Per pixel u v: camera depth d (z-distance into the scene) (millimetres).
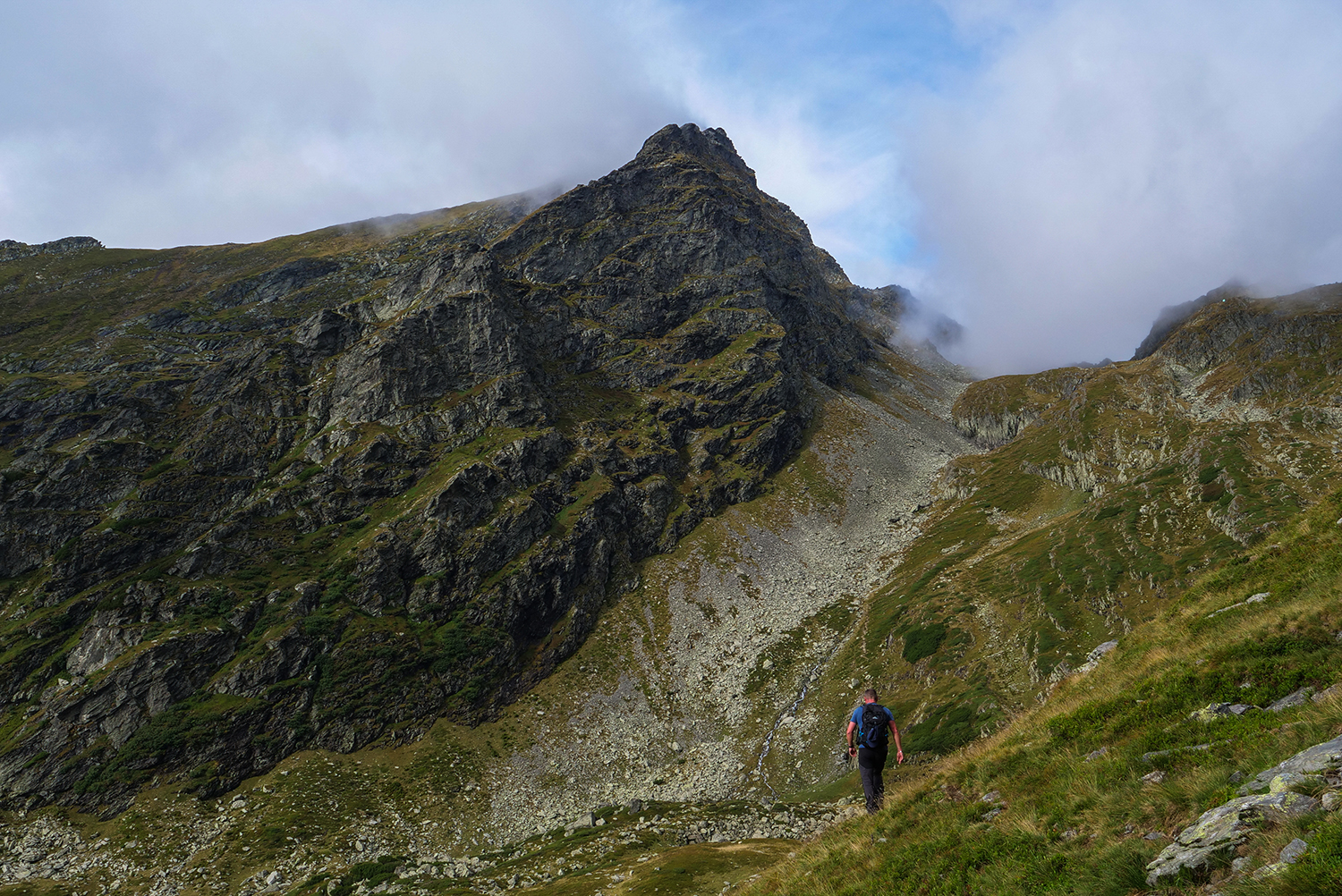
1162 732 14750
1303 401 158500
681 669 126750
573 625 132625
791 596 149250
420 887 69688
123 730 93562
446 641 118000
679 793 95938
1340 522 23047
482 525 137750
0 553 117375
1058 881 11109
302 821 85188
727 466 196250
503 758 102812
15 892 72125
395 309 196125
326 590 119062
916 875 14680
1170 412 184125
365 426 153750
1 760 88125
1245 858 8727
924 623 118562
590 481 163000
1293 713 12664
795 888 18375
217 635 105625
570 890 57625
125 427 145625
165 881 75125
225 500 135000
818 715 109250
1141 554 106438
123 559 117875
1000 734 23062
